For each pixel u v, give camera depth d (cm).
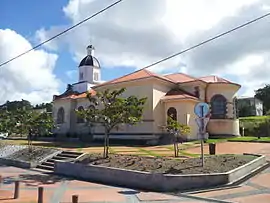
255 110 5716
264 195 1232
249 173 1622
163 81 3294
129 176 1534
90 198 1227
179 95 3216
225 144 2800
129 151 2323
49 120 2669
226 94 3491
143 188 1453
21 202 1144
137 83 3256
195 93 3416
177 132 2100
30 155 2434
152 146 2778
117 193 1335
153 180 1431
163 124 3173
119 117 1861
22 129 2630
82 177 1767
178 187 1379
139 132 3153
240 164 1645
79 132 3997
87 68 4597
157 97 3212
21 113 2688
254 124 3897
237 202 1138
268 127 3772
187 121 3052
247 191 1309
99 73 4703
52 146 2809
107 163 1773
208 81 3588
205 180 1416
